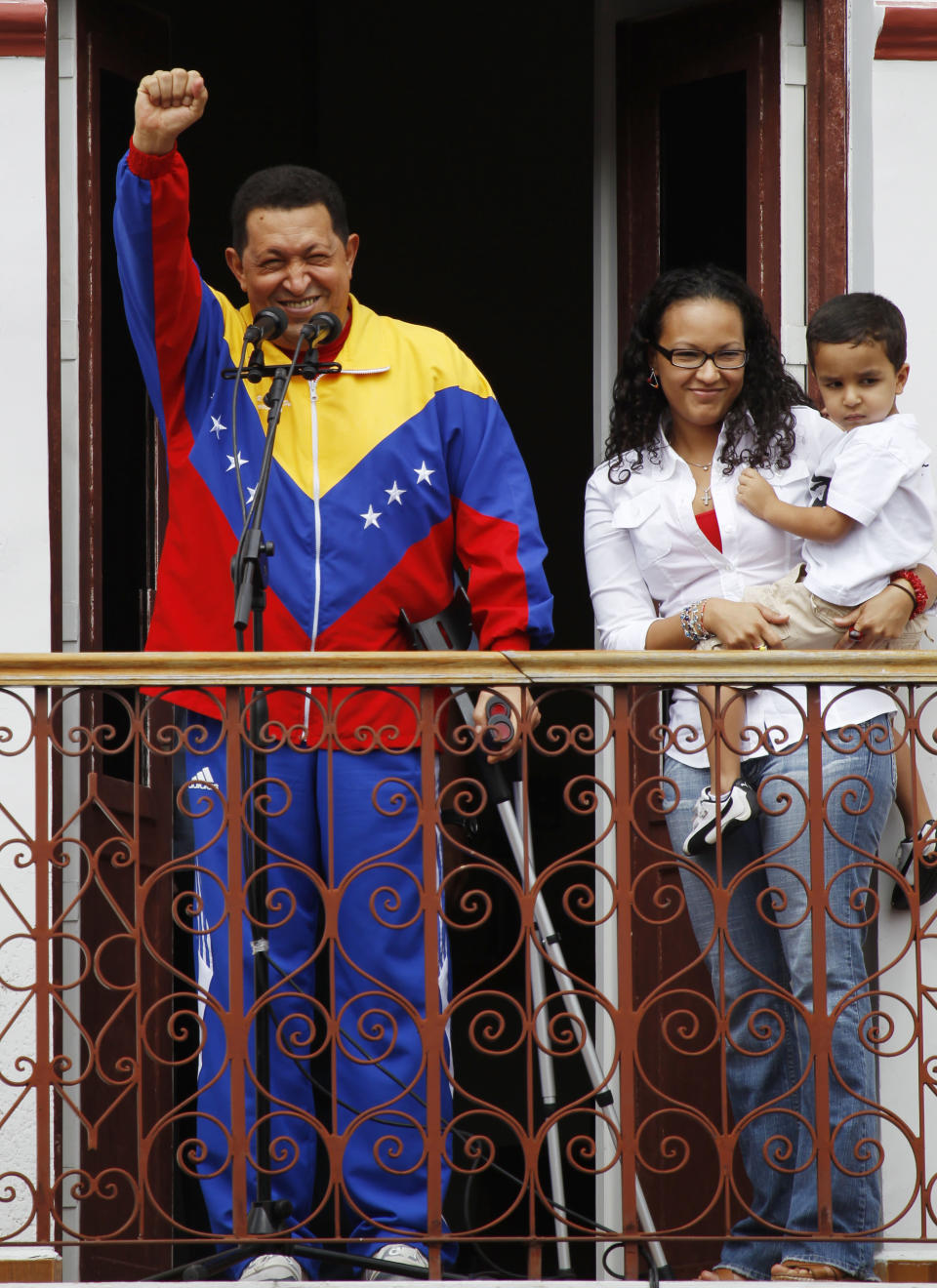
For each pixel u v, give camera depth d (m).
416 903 15.20
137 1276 17.48
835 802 15.03
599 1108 15.34
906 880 15.03
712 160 19.22
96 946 17.33
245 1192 14.20
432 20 32.12
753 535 15.61
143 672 14.35
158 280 15.27
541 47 31.52
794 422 15.87
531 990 14.26
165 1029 18.23
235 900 14.23
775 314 18.50
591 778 14.45
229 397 15.67
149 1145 14.10
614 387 16.30
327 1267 15.36
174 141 14.85
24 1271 16.31
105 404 18.27
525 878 14.30
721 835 14.98
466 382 15.91
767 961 15.59
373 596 15.38
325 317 14.77
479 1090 25.14
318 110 32.19
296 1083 15.16
